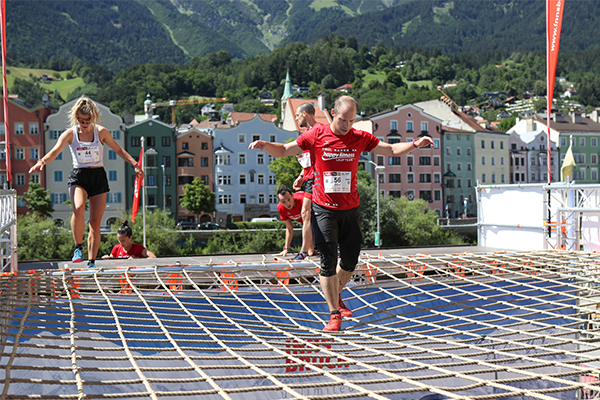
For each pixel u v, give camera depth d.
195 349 3.29
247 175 59.56
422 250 9.27
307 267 6.17
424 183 64.25
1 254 5.68
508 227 9.82
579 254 7.02
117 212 54.22
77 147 5.50
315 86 180.50
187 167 57.41
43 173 52.69
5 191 5.37
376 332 4.24
